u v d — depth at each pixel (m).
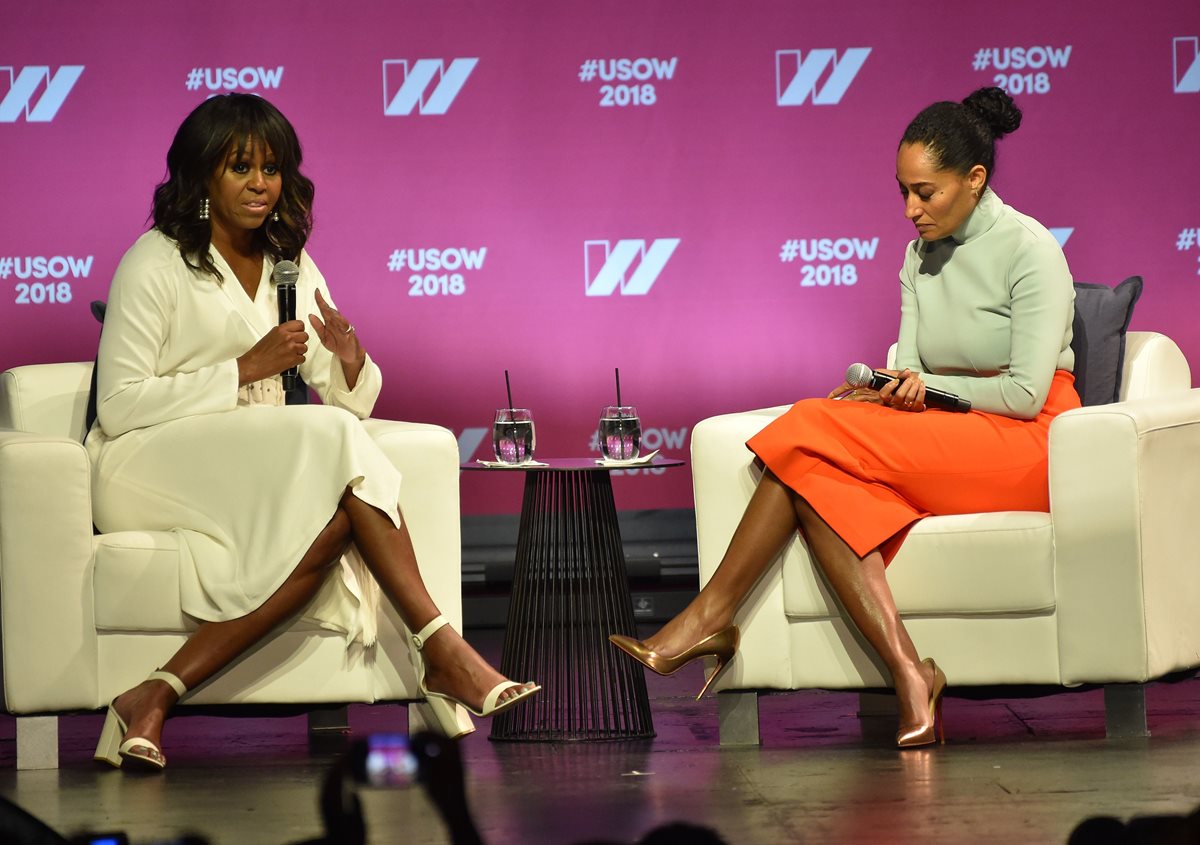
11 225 17.73
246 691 11.27
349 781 7.30
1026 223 11.81
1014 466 11.34
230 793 10.14
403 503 11.49
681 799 9.67
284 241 12.47
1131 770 9.98
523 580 12.46
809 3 17.92
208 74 17.78
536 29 17.92
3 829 7.76
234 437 11.27
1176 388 12.98
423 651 10.98
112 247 17.81
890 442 11.28
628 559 18.00
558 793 9.98
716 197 18.05
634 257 18.09
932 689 11.00
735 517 11.70
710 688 11.66
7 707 11.12
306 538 10.95
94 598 11.17
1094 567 10.93
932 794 9.52
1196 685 13.34
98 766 11.20
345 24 17.84
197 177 11.95
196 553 11.17
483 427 18.12
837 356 18.09
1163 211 17.97
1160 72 17.91
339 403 12.55
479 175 17.98
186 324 12.01
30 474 11.05
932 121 11.62
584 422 18.17
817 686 11.52
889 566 11.21
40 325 17.80
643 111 18.00
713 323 18.11
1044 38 17.89
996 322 11.84
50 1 17.64
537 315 18.09
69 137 17.73
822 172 18.03
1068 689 11.22
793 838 8.59
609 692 13.79
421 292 18.03
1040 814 8.91
